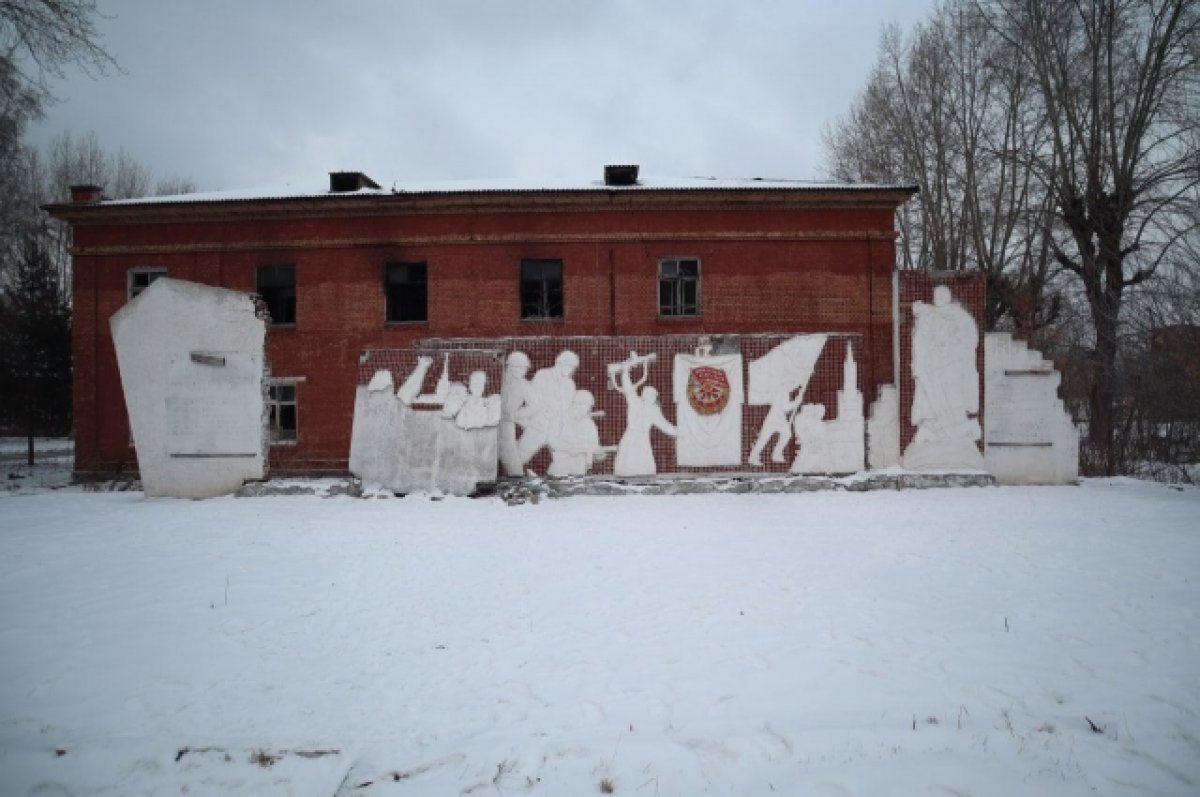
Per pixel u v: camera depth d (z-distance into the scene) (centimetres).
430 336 1977
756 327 1941
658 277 1966
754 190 1894
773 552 931
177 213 2014
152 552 955
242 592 761
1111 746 421
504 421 1506
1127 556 884
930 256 2823
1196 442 1773
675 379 1520
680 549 958
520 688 510
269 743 436
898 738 430
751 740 429
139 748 434
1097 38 2098
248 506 1331
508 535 1067
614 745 426
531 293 2000
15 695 511
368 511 1280
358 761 414
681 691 501
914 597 716
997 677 516
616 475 1503
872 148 2952
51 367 3105
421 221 1988
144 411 1473
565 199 1928
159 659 573
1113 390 1889
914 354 1551
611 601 718
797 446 1523
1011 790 377
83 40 1564
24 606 713
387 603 720
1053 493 1426
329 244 2002
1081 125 2188
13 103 1791
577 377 1516
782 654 565
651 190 1895
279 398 2034
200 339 1480
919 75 2731
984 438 1547
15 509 1330
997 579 783
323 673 542
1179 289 1686
